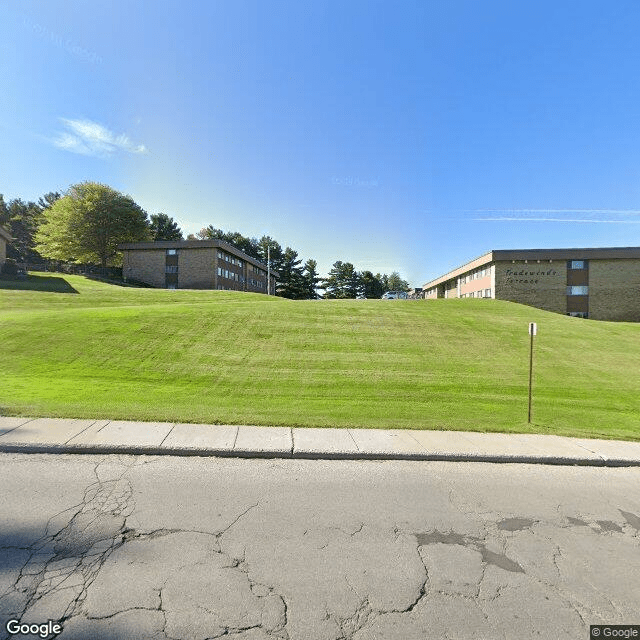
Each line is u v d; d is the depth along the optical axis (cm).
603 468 549
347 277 9025
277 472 490
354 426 668
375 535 359
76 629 242
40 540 331
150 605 264
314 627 251
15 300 2448
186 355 1307
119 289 3528
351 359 1374
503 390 1113
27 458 500
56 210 5528
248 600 272
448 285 5888
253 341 1514
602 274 4047
